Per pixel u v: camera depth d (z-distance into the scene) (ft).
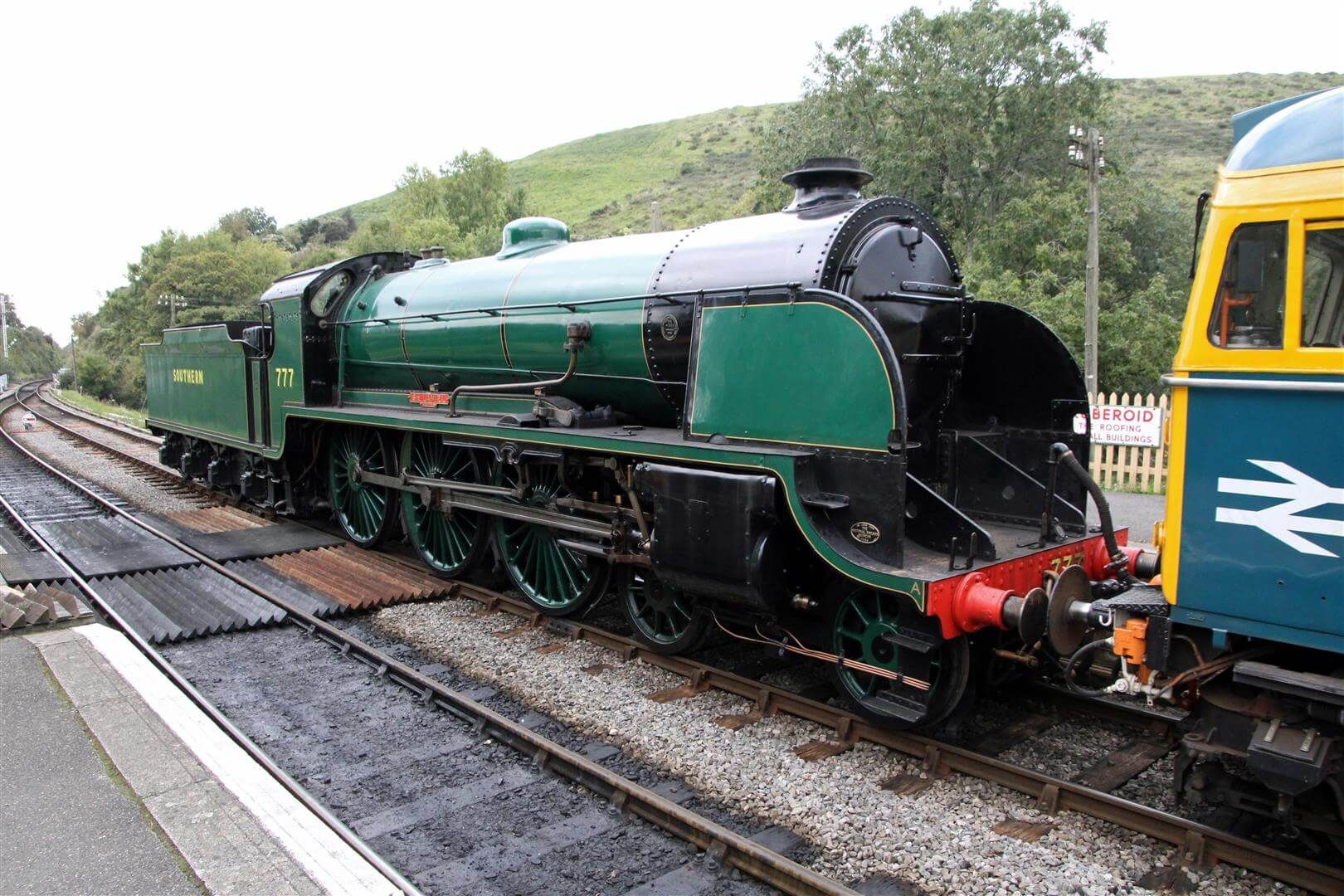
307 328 33.58
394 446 30.89
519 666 21.18
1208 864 12.88
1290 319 11.44
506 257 28.04
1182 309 76.48
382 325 31.24
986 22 81.25
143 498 46.42
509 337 25.59
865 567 15.70
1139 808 13.67
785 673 20.72
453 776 16.08
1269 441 11.64
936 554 16.98
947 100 76.54
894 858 13.15
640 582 22.02
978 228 78.23
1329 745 11.51
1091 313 46.52
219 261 185.88
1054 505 19.53
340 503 34.71
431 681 19.43
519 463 23.80
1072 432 19.75
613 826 14.30
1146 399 53.52
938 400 20.06
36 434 85.51
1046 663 18.83
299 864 11.73
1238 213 11.89
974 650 17.38
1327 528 11.19
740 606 19.27
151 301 183.52
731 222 21.65
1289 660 12.34
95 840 12.30
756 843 13.35
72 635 21.16
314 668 21.49
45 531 36.06
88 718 16.34
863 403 16.06
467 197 181.98
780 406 17.49
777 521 17.16
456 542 28.89
